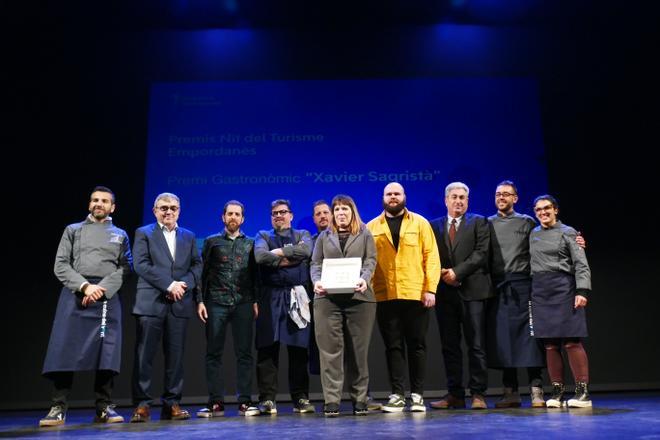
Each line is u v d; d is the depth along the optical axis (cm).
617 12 538
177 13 529
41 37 533
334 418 296
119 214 507
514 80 531
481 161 516
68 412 421
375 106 525
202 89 528
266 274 348
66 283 321
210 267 364
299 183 511
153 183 508
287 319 338
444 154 517
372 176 512
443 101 526
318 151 516
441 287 363
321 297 309
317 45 541
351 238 317
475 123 523
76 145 517
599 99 531
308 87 529
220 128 520
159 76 532
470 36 542
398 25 539
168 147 516
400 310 334
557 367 339
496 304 360
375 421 277
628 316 490
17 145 513
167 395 330
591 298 493
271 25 542
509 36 538
